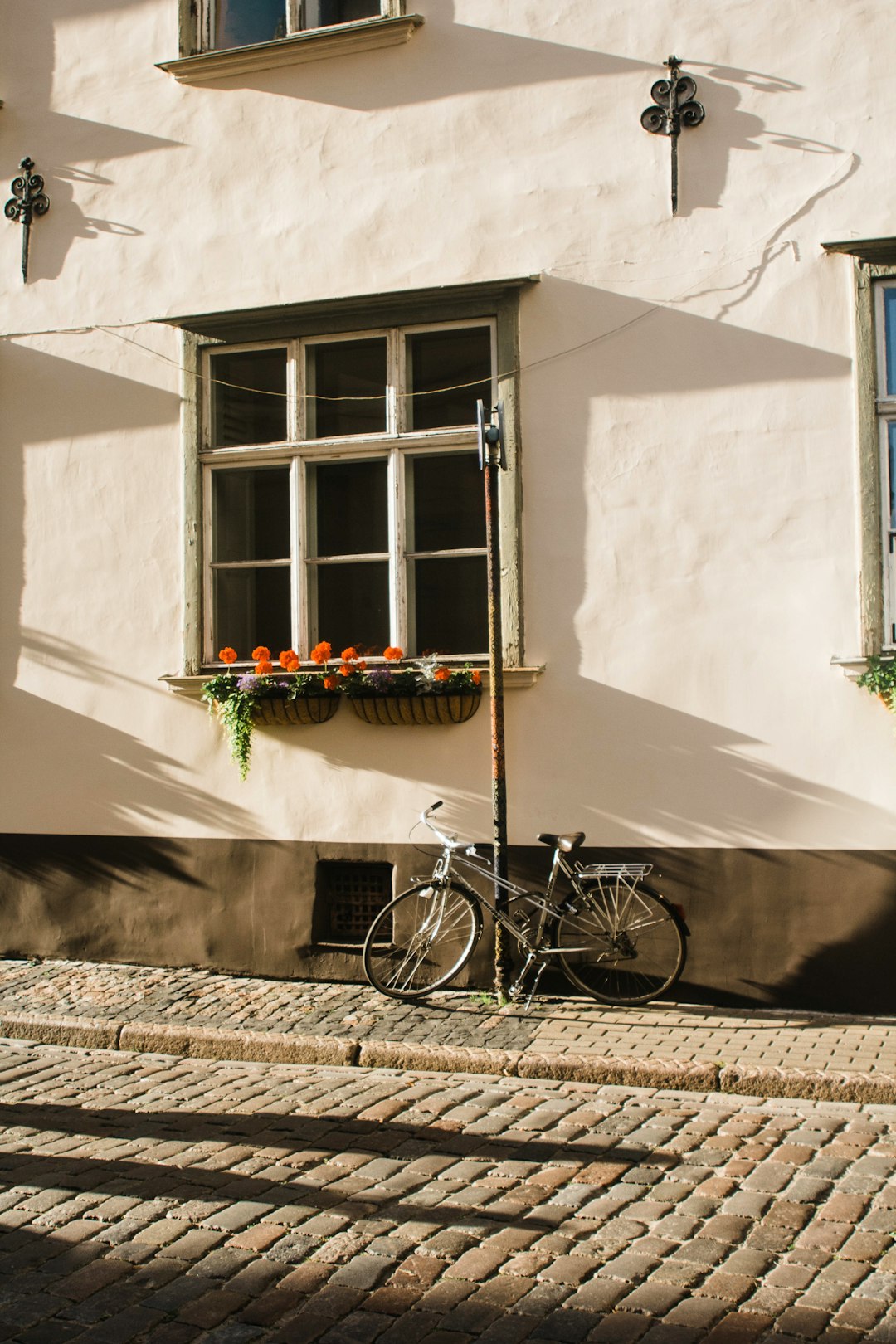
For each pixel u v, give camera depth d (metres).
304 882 7.29
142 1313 3.42
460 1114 5.09
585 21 6.99
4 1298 3.50
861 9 6.56
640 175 6.87
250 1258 3.75
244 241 7.60
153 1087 5.53
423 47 7.29
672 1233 3.93
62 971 7.44
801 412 6.56
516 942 6.82
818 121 6.59
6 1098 5.36
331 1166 4.51
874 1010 6.36
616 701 6.80
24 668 7.94
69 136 7.99
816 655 6.50
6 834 7.91
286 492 7.54
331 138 7.45
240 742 7.21
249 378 7.64
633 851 6.74
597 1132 4.87
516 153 7.09
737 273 6.68
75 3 8.02
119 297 7.84
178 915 7.53
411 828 7.11
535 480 6.97
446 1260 3.74
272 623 7.55
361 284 7.35
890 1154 4.58
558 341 6.95
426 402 7.29
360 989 6.96
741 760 6.59
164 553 7.69
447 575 7.24
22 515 7.98
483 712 7.00
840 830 6.44
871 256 6.46
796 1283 3.59
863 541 6.44
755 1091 5.33
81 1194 4.23
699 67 6.78
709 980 6.59
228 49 7.59
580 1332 3.33
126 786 7.68
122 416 7.80
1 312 8.09
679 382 6.75
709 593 6.66
